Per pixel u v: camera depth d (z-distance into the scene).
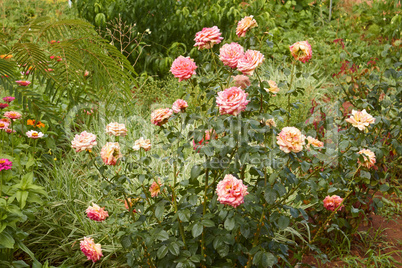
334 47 6.77
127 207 2.38
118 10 5.38
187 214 1.99
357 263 2.75
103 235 2.75
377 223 3.24
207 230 2.17
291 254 2.77
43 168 3.36
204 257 2.11
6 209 2.14
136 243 2.28
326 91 5.25
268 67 5.44
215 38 2.19
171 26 5.56
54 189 3.15
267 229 2.17
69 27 2.42
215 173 2.18
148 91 4.66
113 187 2.25
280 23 7.33
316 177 2.46
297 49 2.32
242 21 2.35
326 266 2.73
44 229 2.86
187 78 2.16
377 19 7.61
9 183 2.48
